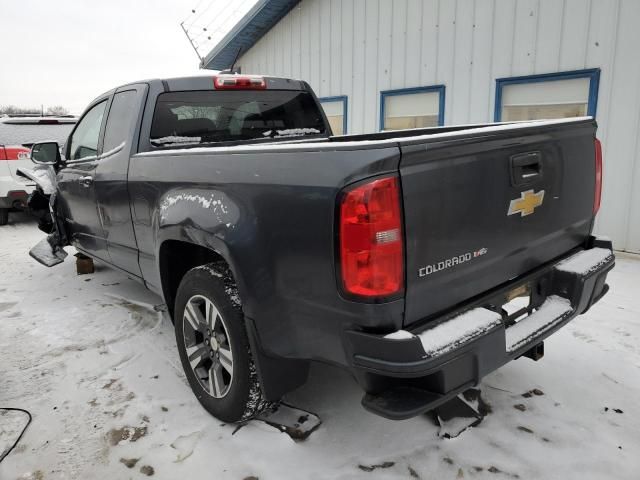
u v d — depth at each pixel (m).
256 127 3.78
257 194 2.08
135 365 3.25
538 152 2.27
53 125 8.34
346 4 8.62
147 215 3.04
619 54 5.47
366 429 2.49
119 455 2.36
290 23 9.95
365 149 1.73
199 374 2.67
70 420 2.65
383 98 8.30
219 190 2.31
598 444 2.35
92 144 4.06
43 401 2.84
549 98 6.22
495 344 1.91
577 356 3.19
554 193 2.41
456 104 7.21
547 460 2.25
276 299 2.06
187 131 3.43
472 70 6.92
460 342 1.79
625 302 4.12
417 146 1.75
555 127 2.37
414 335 1.73
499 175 2.07
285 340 2.10
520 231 2.24
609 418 2.55
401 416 1.75
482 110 6.91
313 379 2.96
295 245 1.94
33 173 5.46
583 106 5.91
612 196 5.75
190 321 2.64
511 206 2.15
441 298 1.93
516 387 2.85
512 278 2.30
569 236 2.65
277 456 2.31
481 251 2.04
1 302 4.55
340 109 9.27
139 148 3.24
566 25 5.86
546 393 2.79
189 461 2.30
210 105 3.54
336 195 1.77
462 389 1.84
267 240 2.04
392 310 1.76
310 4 9.36
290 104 4.01
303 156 1.91
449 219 1.89
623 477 2.14
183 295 2.65
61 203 4.79
